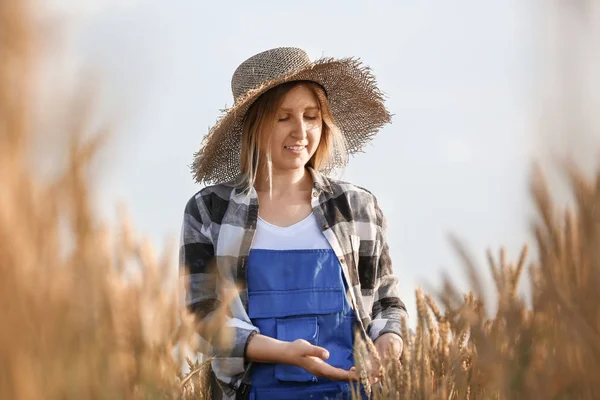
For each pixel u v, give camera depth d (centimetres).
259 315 236
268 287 239
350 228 254
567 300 118
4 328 81
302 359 219
